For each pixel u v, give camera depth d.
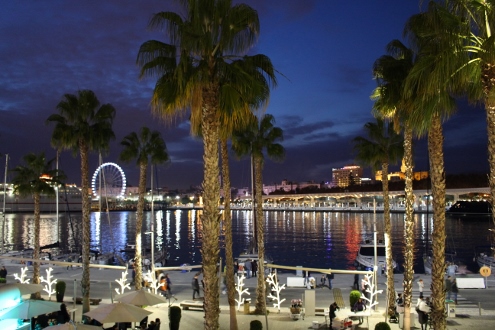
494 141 10.74
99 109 24.17
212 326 12.83
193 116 13.50
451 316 22.12
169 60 13.56
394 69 17.28
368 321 21.61
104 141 24.27
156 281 27.97
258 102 14.27
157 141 29.52
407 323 18.84
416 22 13.91
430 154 14.63
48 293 27.33
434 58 11.27
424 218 158.50
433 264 14.49
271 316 22.86
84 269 23.42
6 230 126.19
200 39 12.16
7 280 32.97
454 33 10.66
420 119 11.95
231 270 19.94
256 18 12.75
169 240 101.19
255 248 54.25
